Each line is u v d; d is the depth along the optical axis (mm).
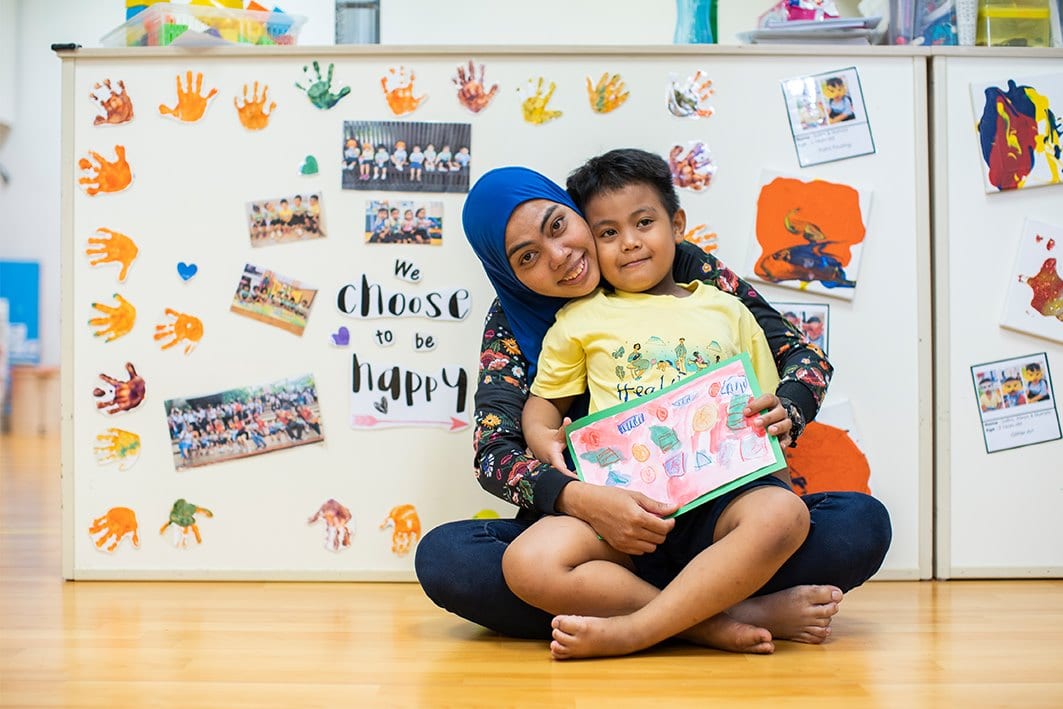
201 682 972
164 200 1551
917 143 1544
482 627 1245
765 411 1188
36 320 5305
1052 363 1540
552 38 3674
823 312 1535
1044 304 1536
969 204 1546
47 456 3799
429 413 1539
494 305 1445
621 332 1281
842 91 1545
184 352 1546
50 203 5289
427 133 1546
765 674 1000
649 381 1254
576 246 1292
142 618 1277
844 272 1532
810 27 1600
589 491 1146
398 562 1536
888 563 1530
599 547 1144
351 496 1537
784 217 1541
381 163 1547
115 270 1549
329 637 1183
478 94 1550
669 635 1071
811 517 1196
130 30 1692
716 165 1547
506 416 1316
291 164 1550
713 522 1157
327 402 1541
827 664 1039
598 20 3676
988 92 1549
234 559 1538
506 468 1233
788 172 1543
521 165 1553
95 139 1552
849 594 1433
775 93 1547
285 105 1550
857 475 1526
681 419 1205
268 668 1030
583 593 1102
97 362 1548
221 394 1542
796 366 1281
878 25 1749
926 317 1535
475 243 1367
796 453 1526
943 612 1305
